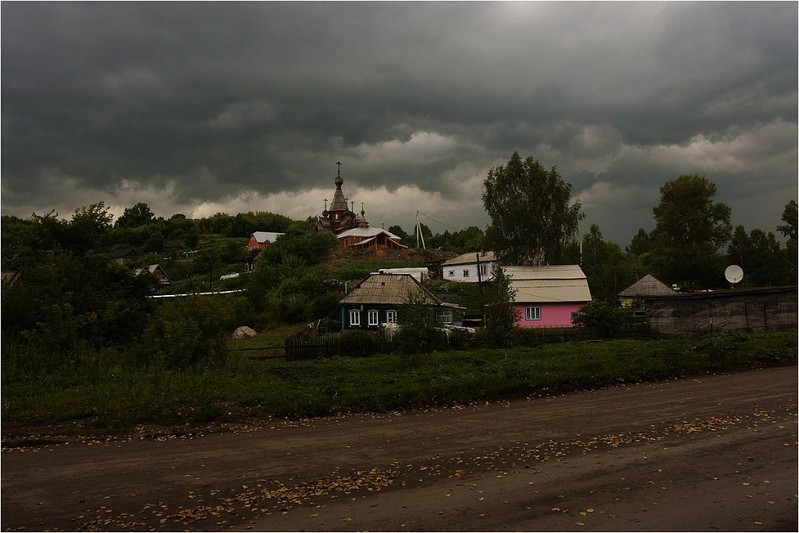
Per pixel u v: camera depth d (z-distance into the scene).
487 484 8.55
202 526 7.27
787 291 34.62
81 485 8.89
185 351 20.03
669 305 35.16
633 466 9.21
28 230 25.12
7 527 7.32
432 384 16.42
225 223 152.12
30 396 15.23
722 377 18.28
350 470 9.44
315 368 22.69
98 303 22.47
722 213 71.06
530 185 58.88
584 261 80.50
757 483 8.32
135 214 166.75
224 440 11.79
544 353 26.58
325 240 91.44
